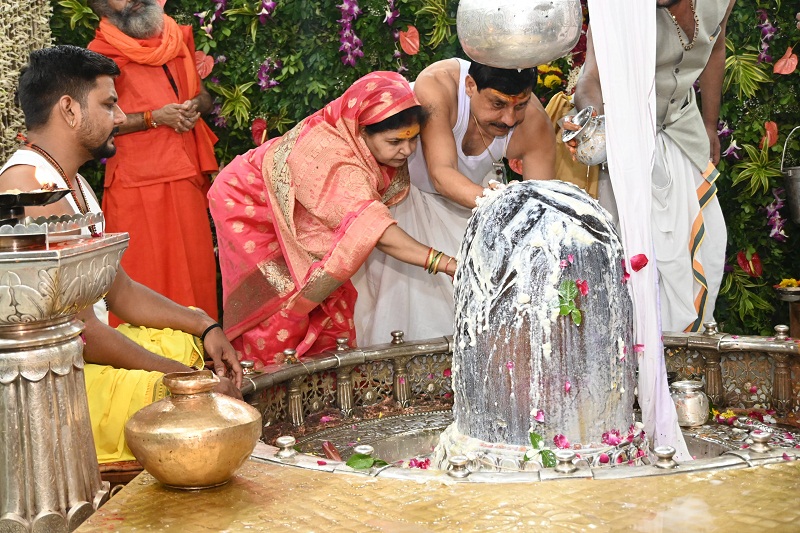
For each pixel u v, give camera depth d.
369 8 3.91
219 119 3.99
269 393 2.19
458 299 1.78
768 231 4.09
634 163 1.93
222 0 3.89
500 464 1.67
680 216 3.08
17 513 1.40
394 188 2.81
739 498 1.26
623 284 1.73
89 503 1.47
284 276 2.72
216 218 2.80
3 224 1.44
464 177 2.57
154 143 3.65
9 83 3.48
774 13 3.95
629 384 1.74
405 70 3.98
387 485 1.37
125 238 1.58
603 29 1.92
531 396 1.66
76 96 2.22
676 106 3.07
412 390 2.44
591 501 1.26
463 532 1.19
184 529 1.24
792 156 4.05
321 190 2.55
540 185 1.75
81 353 1.50
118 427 1.96
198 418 1.36
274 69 3.99
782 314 4.15
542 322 1.64
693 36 2.93
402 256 2.45
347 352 2.34
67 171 2.27
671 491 1.29
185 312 2.36
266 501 1.33
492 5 1.93
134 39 3.64
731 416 2.16
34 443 1.40
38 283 1.34
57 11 3.77
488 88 2.48
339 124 2.58
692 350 2.30
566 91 3.74
